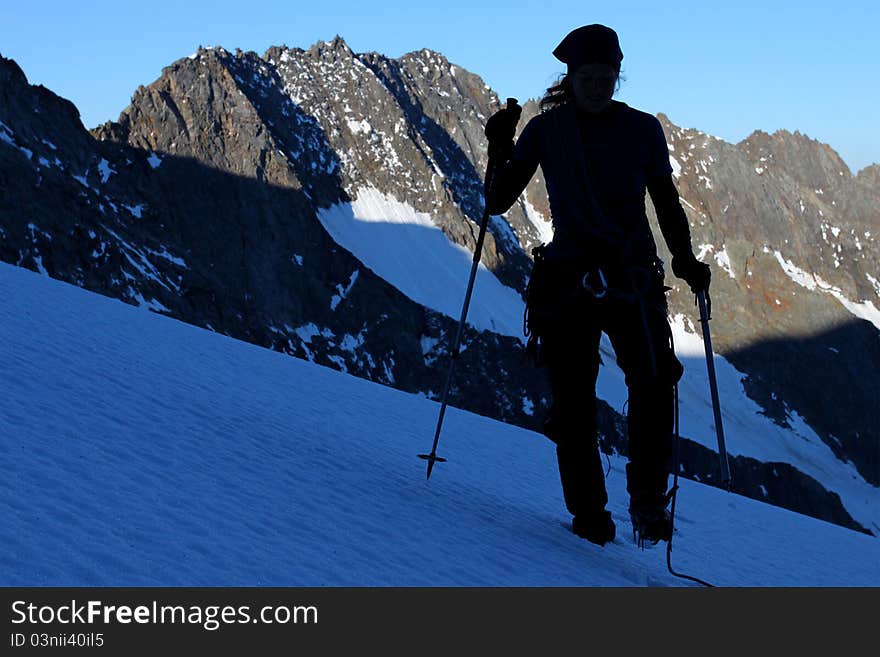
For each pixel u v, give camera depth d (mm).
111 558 3670
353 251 144125
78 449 5203
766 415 171375
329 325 124250
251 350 13953
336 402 11219
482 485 7992
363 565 4402
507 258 164375
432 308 136625
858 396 184375
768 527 11242
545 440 13688
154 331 12633
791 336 189250
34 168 98375
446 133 192625
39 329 9570
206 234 121625
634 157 5816
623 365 5883
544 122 6000
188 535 4160
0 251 85625
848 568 9273
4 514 3842
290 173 135625
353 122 167625
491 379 127562
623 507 9242
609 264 5758
